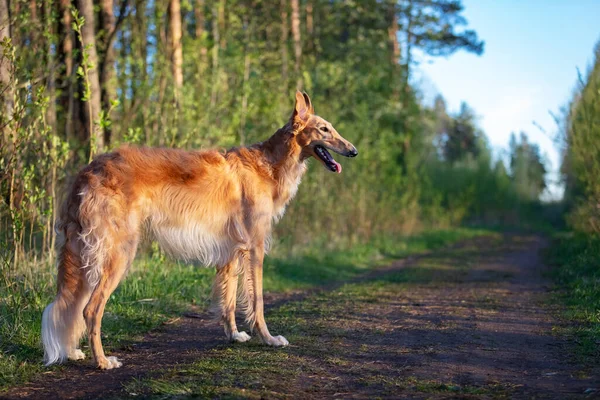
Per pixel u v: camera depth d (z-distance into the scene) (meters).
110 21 12.71
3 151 7.22
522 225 46.91
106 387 4.92
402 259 17.92
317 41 23.44
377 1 27.88
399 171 24.58
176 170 6.01
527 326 7.35
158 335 7.03
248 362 5.57
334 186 18.06
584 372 5.14
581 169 16.06
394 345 6.35
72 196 5.55
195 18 19.88
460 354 5.94
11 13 8.99
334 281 12.74
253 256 6.38
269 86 18.23
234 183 6.34
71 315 5.43
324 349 6.13
